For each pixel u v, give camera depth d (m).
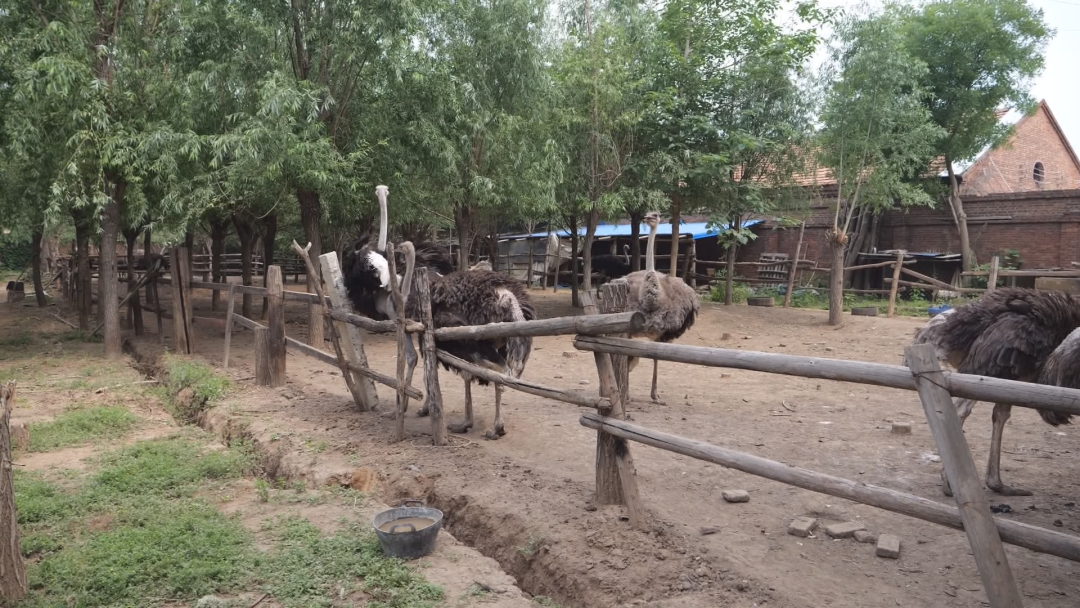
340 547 4.12
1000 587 2.66
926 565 3.74
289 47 10.71
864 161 13.38
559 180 12.32
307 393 7.95
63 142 10.06
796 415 6.80
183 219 10.40
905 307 15.43
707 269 20.02
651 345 3.88
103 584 3.73
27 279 26.33
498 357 5.89
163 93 10.30
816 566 3.74
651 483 4.95
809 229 20.08
